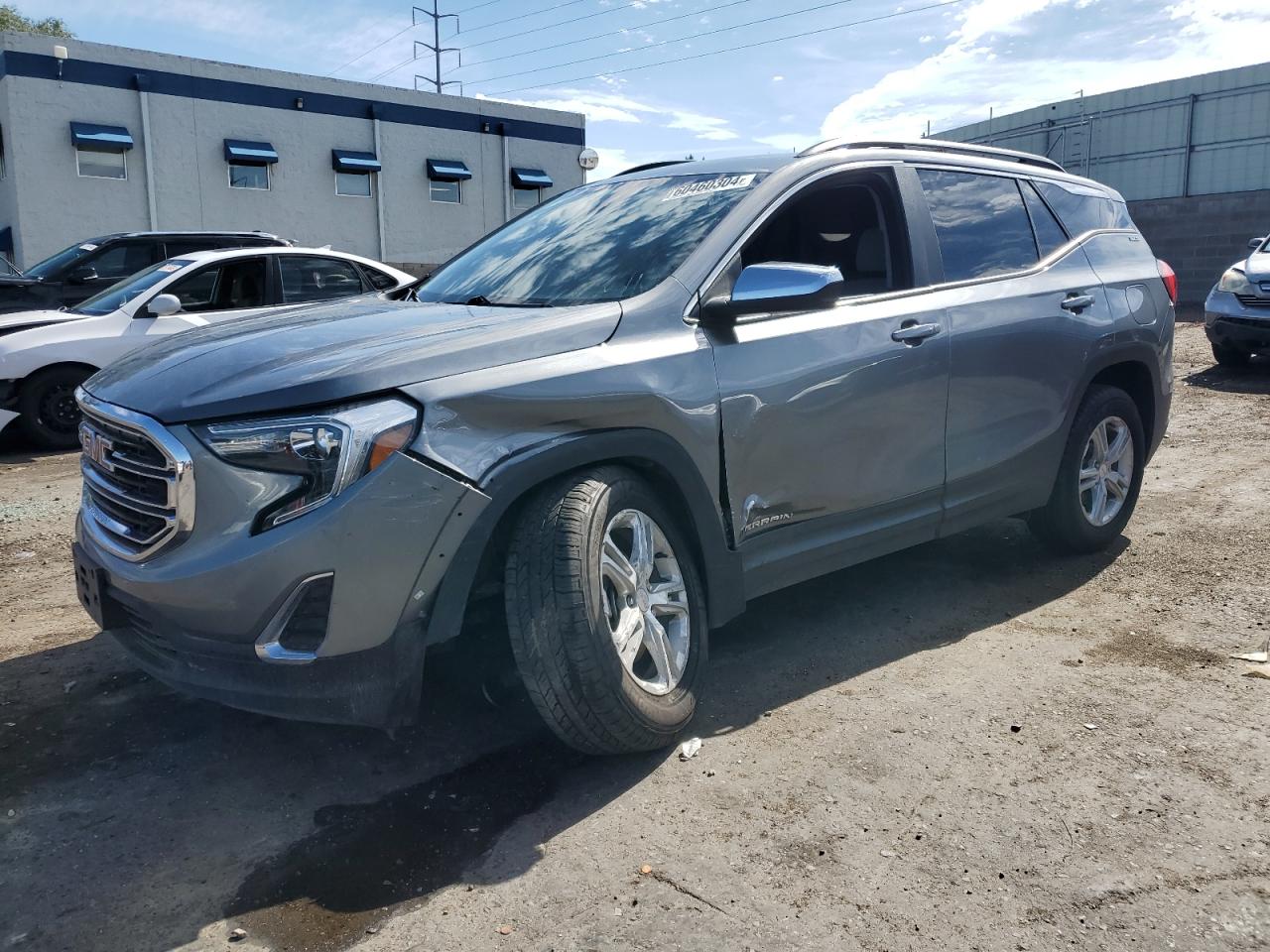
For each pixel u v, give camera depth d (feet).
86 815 8.94
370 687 8.18
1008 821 8.54
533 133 100.99
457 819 8.77
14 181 73.00
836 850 8.16
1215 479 20.70
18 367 27.22
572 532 8.70
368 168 88.38
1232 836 8.25
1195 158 75.41
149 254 34.37
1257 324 32.96
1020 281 13.84
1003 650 12.30
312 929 7.34
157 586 8.40
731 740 10.08
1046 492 14.48
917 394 12.09
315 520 7.89
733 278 10.77
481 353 8.88
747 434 10.41
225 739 10.34
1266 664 11.58
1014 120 90.07
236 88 82.17
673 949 7.03
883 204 12.73
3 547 17.90
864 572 15.44
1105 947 6.98
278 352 9.10
